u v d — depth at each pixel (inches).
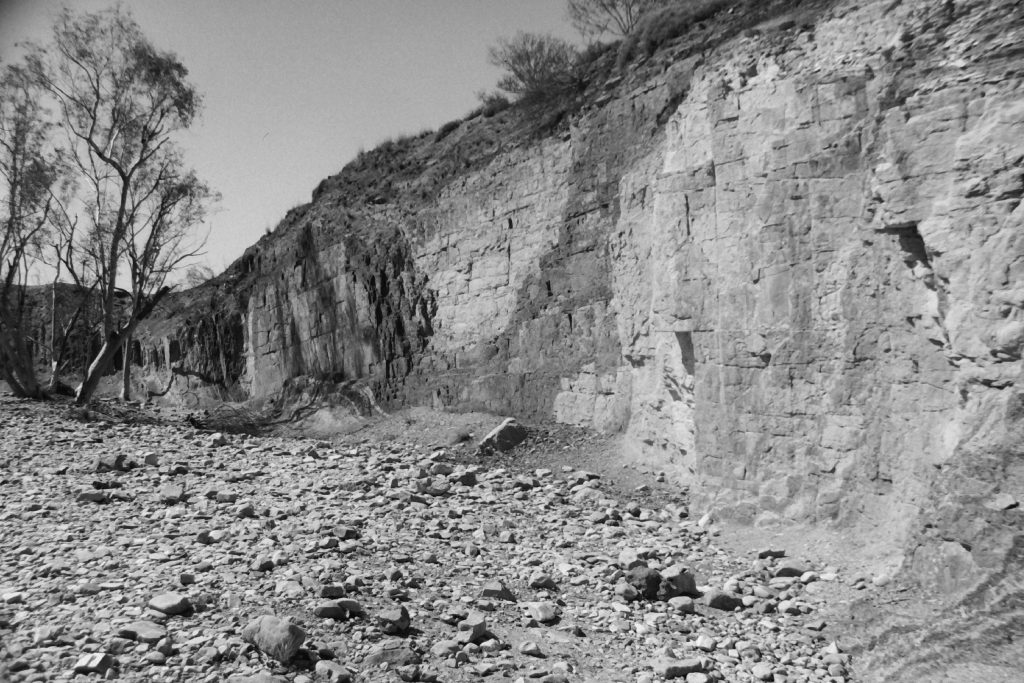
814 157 461.7
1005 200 343.6
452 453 786.2
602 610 364.5
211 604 307.1
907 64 412.2
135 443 706.2
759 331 482.0
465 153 1106.7
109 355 1089.4
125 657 256.1
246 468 614.2
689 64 724.0
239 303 1561.3
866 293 430.3
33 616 289.1
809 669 311.4
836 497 434.9
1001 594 304.2
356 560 381.4
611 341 765.9
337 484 556.4
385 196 1257.4
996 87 356.5
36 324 2044.8
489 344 933.2
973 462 335.0
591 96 874.8
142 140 1097.4
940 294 372.2
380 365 1112.8
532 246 889.5
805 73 476.4
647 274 671.8
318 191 1620.3
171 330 1672.0
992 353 341.7
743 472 486.0
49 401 1112.8
